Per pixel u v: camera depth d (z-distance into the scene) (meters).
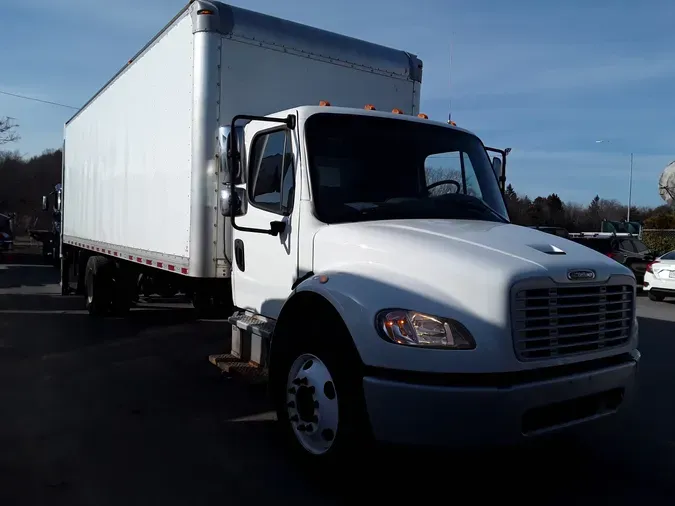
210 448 4.88
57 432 5.19
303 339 4.32
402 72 7.81
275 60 6.76
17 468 4.45
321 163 4.82
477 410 3.47
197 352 8.27
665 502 4.09
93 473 4.38
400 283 3.80
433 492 4.18
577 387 3.74
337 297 3.95
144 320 10.81
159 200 7.49
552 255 3.94
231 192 5.04
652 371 7.81
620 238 20.92
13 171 53.06
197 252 6.41
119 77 9.14
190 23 6.52
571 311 3.84
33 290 15.98
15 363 7.57
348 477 4.05
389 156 5.12
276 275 5.13
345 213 4.75
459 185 5.46
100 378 6.93
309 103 7.02
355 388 3.83
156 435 5.15
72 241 12.95
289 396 4.50
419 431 3.55
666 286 16.20
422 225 4.47
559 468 4.62
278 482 4.28
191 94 6.49
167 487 4.18
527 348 3.63
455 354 3.51
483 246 3.97
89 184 11.24
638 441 5.20
